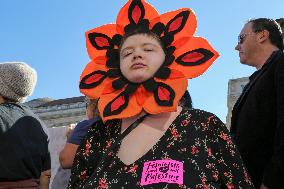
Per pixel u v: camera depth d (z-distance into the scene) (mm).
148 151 1804
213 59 2016
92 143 2037
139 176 1740
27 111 2887
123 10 2217
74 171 2020
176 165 1730
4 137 2631
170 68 2016
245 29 3066
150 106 1921
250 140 2412
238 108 2643
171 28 2111
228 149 1866
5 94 2855
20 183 2619
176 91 1936
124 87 2059
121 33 2191
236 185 1824
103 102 2053
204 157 1773
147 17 2148
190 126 1852
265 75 2492
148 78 2008
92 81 2143
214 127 1892
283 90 2277
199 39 2074
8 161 2590
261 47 2977
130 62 2029
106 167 1836
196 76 1992
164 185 1684
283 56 2416
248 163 2410
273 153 2174
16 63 2949
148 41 2061
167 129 1863
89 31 2242
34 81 3000
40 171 2797
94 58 2197
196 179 1704
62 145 3613
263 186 2150
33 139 2770
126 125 2000
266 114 2406
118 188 1741
